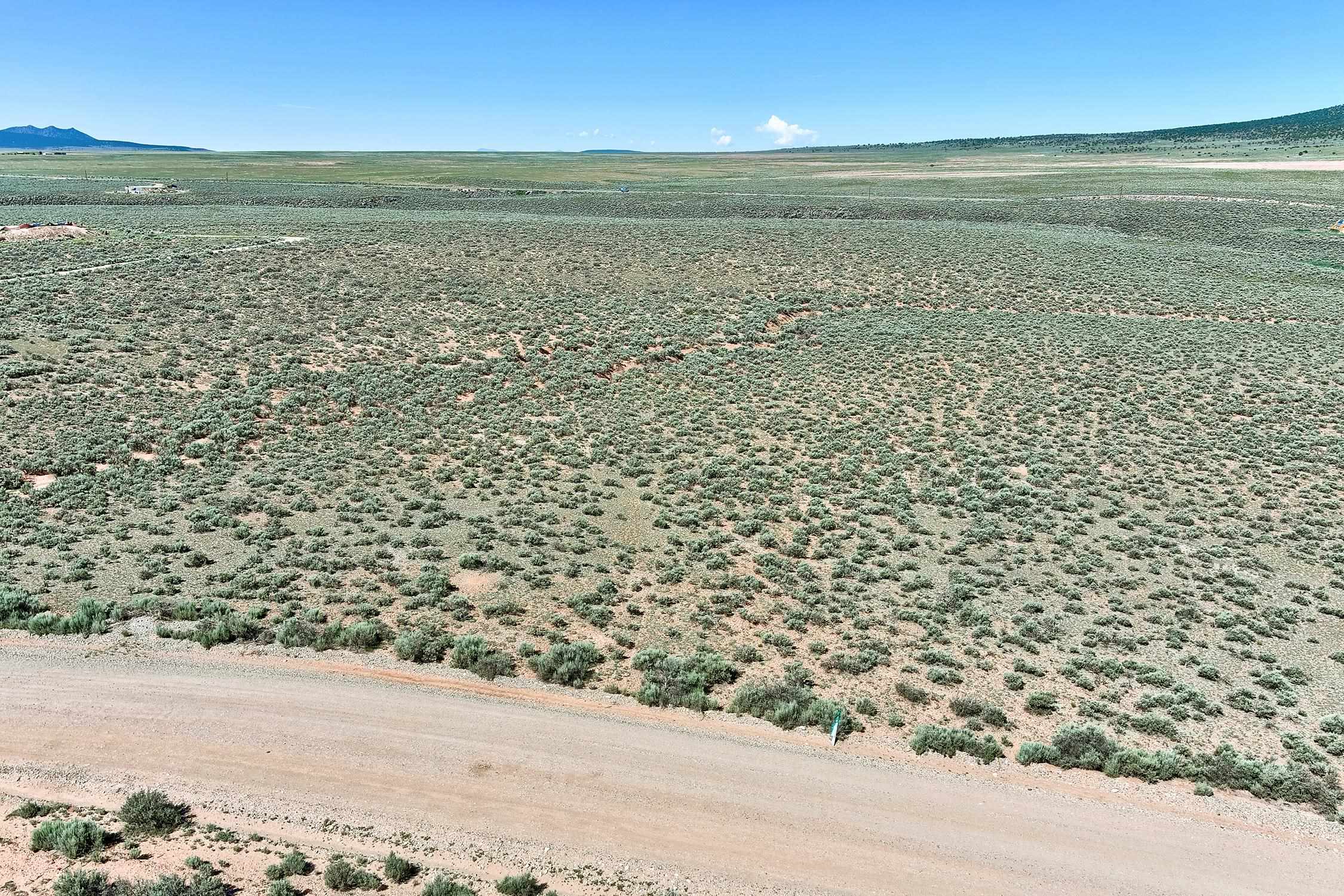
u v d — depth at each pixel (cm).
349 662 1973
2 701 1717
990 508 3222
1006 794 1630
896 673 2092
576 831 1452
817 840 1464
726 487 3319
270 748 1620
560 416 4053
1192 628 2375
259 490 3056
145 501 2853
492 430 3809
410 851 1381
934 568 2731
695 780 1609
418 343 4781
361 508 2950
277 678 1880
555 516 2980
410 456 3491
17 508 2716
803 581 2598
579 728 1767
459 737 1700
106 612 2114
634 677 2016
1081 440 3903
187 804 1455
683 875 1366
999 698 1997
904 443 3875
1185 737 1861
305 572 2459
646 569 2631
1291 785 1670
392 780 1553
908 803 1580
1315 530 3030
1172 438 3919
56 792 1462
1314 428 4044
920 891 1362
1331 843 1532
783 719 1844
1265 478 3500
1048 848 1476
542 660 2011
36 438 3231
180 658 1939
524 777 1586
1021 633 2311
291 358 4341
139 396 3728
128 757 1566
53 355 4041
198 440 3409
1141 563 2795
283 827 1420
